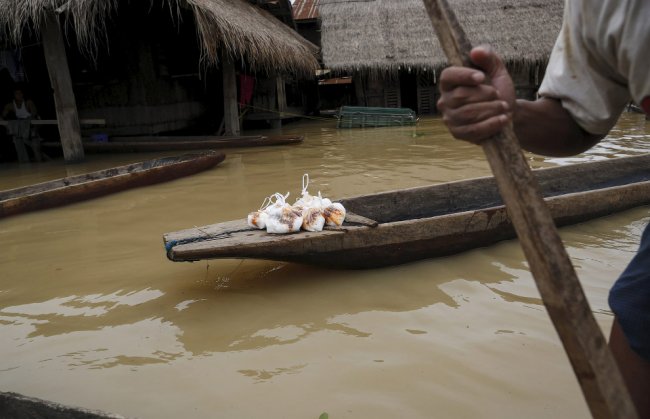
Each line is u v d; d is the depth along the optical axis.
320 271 3.98
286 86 19.69
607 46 1.25
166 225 5.56
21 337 3.25
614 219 4.88
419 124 15.34
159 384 2.71
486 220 4.13
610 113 1.40
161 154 11.03
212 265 4.21
